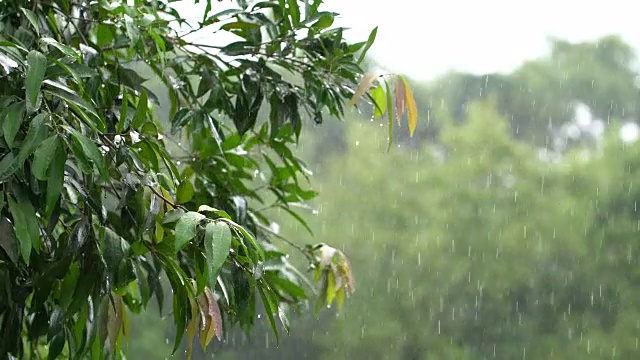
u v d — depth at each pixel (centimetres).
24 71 170
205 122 259
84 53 216
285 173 273
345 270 273
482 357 1498
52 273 185
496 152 1595
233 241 178
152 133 189
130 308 257
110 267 178
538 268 1527
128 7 215
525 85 1870
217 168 263
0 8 211
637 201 1538
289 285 269
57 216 182
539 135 1855
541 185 1568
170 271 182
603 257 1515
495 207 1556
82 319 190
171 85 253
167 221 177
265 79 242
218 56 242
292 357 1442
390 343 1501
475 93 1870
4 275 190
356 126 1647
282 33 238
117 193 205
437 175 1591
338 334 1472
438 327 1511
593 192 1554
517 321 1512
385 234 1555
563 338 1495
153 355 1280
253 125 247
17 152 162
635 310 1485
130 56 250
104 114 225
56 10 229
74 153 161
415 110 223
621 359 1465
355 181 1609
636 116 1850
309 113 248
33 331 211
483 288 1519
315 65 243
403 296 1527
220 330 179
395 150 1647
